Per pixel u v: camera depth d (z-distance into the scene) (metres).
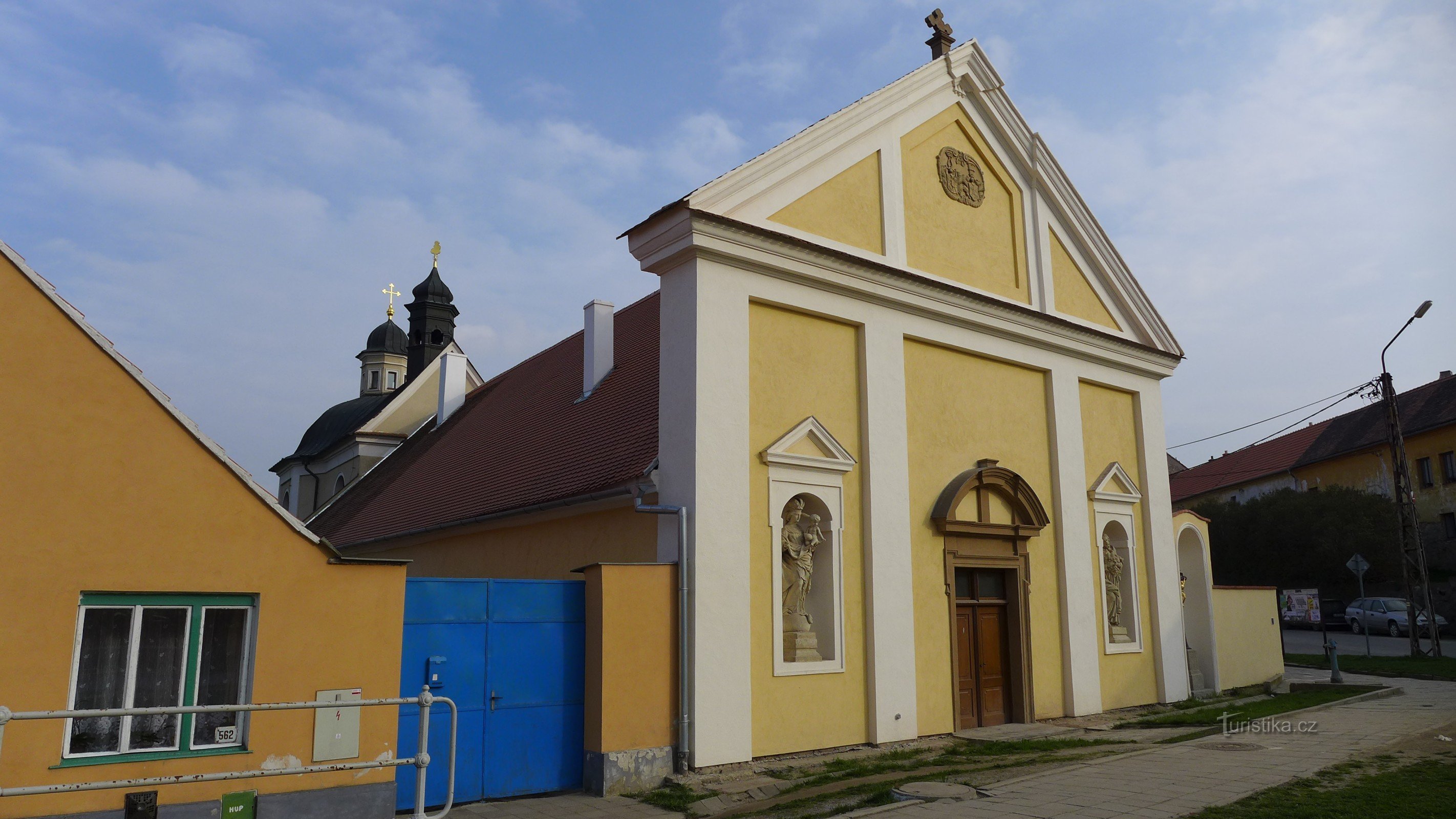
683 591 11.15
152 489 7.78
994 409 15.80
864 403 13.51
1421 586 30.39
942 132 15.88
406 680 9.92
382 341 43.84
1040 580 15.87
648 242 12.38
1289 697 18.36
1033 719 15.06
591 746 10.70
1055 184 17.42
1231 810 8.31
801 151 13.34
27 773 7.03
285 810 8.05
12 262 7.44
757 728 11.55
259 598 8.16
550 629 10.91
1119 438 18.41
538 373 24.69
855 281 13.48
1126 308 18.73
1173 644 18.06
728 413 11.84
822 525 12.89
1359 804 8.34
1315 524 42.81
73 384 7.57
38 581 7.23
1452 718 14.08
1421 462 44.03
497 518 15.57
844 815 8.77
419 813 7.61
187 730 7.79
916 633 13.56
